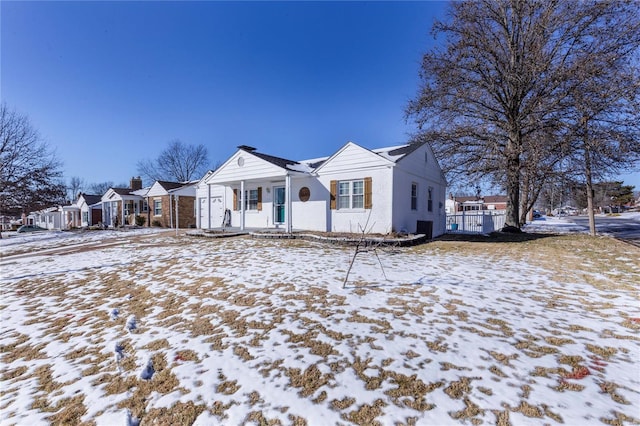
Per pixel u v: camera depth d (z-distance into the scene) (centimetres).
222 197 1970
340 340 340
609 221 3017
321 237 1081
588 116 1223
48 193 2445
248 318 414
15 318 498
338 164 1273
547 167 1367
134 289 602
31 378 319
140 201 2734
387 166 1145
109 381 299
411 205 1320
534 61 1339
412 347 321
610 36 1260
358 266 701
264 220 1554
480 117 1577
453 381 263
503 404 234
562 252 909
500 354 306
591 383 258
